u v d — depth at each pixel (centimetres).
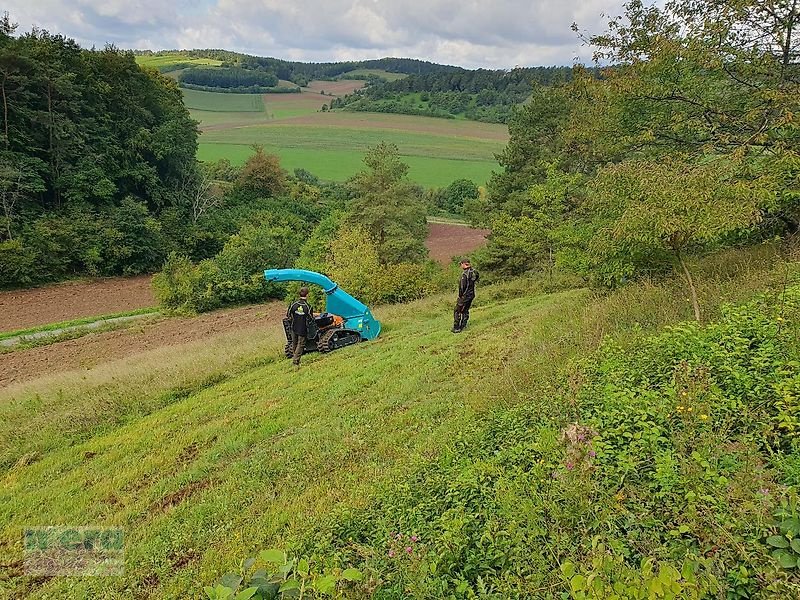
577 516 354
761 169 921
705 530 306
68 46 4419
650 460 407
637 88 1197
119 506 692
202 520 613
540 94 2900
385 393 889
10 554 606
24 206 3750
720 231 704
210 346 1653
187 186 5081
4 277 3334
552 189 1939
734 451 371
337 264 2122
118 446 886
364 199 3372
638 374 557
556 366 711
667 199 671
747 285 747
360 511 518
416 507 478
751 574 273
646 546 320
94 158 4222
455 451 580
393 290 2081
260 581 294
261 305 3152
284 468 695
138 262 4075
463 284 1208
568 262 1192
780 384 416
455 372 924
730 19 1028
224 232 4728
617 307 880
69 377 1418
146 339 2327
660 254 861
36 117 3909
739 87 1147
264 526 565
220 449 802
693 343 546
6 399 1275
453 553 380
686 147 1216
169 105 5241
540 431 509
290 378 1103
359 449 698
